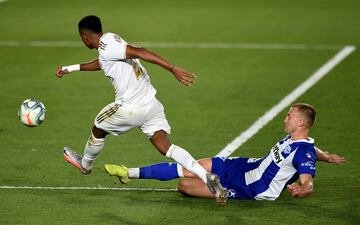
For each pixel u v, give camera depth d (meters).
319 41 54.28
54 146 33.12
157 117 26.19
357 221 24.64
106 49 25.31
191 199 26.61
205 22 61.31
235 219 24.80
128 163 30.89
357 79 44.41
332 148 32.53
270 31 57.84
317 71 46.34
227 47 52.97
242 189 26.03
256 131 35.12
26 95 41.78
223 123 36.53
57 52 51.84
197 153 32.31
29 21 62.28
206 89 42.91
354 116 37.28
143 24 60.53
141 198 26.75
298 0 71.50
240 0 71.50
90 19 26.00
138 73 25.89
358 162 30.64
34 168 30.16
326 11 65.88
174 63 48.88
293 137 25.28
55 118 37.47
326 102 39.88
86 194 27.17
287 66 47.75
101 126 26.33
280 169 25.27
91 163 27.62
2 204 26.16
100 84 44.19
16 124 36.47
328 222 24.55
